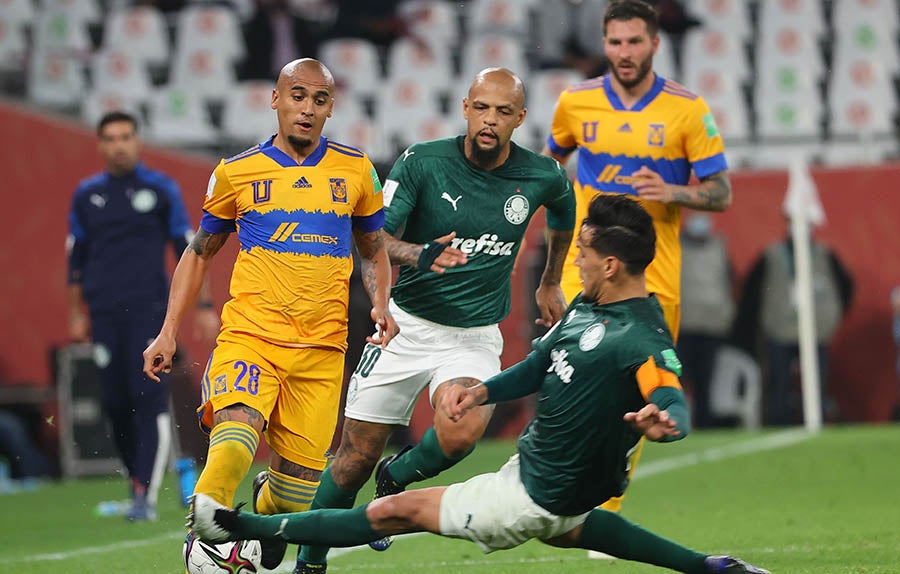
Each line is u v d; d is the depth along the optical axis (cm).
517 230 2234
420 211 2227
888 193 6053
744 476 4078
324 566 2131
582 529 1786
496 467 4456
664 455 4806
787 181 6016
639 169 2616
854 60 7125
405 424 2269
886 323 6041
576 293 2586
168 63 6919
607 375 1662
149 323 3475
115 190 3488
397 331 2117
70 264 3588
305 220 2039
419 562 2517
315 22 7106
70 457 4781
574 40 7031
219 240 2106
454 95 7000
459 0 7288
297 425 2066
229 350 2031
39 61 6569
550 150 2745
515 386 1752
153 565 2550
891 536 2677
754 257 6025
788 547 2556
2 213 4981
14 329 4978
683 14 7156
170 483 4269
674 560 1773
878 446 4784
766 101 7038
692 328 5697
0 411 4928
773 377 5841
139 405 3438
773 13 7206
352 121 6756
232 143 6400
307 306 2041
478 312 2241
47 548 2930
